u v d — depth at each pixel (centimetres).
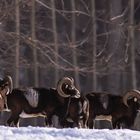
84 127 5809
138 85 13412
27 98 5734
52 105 5809
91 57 8519
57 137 4512
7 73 9194
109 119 6069
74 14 10269
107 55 10000
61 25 12656
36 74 9894
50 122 5825
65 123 5812
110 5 10550
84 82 12900
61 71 11006
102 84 13100
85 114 5809
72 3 10231
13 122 5719
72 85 5800
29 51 10488
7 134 4478
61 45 8481
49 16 9769
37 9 9200
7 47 8619
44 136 4456
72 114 5788
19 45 8556
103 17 11069
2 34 7950
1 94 5625
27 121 10188
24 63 9006
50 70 11738
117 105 6044
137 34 11956
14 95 5709
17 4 7731
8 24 9081
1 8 7688
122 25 8500
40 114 5812
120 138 4641
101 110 5991
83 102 5797
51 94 5825
